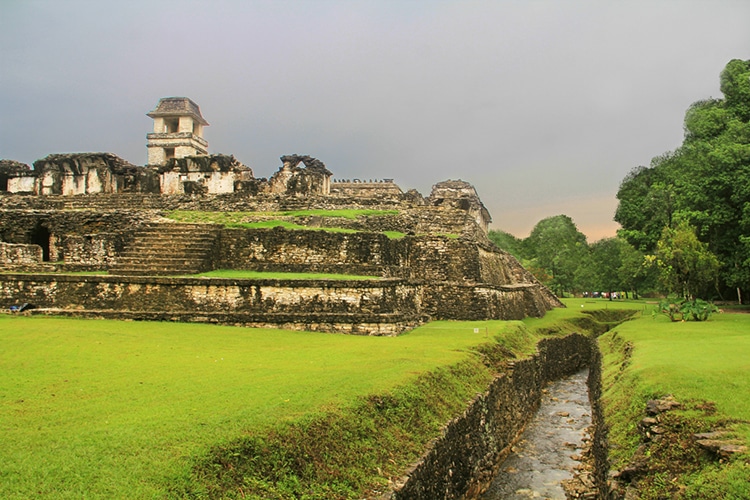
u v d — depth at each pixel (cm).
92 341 1894
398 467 1174
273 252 3189
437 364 1795
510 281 5134
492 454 1877
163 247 3112
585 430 2384
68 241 3216
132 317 2486
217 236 3228
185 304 2578
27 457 867
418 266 3784
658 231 4572
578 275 7744
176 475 839
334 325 2484
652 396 1526
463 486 1538
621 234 4919
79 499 755
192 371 1515
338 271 3061
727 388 1442
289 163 4934
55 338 1900
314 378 1440
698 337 2527
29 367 1502
